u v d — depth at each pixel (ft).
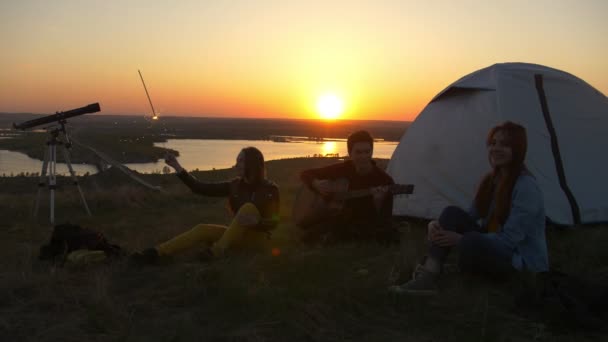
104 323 10.14
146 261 14.29
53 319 10.39
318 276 13.17
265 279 12.64
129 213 25.96
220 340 9.39
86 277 13.20
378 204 16.96
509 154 11.99
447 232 11.99
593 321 9.88
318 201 17.38
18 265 14.39
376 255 15.72
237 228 14.89
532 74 21.53
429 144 22.48
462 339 9.59
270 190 15.75
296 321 10.17
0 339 9.43
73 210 26.68
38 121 23.67
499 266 11.93
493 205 12.80
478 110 21.30
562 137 20.36
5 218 23.79
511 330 9.98
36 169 109.29
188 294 11.63
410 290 11.73
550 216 18.63
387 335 9.75
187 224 22.30
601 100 22.15
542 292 10.87
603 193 19.67
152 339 9.43
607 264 14.73
